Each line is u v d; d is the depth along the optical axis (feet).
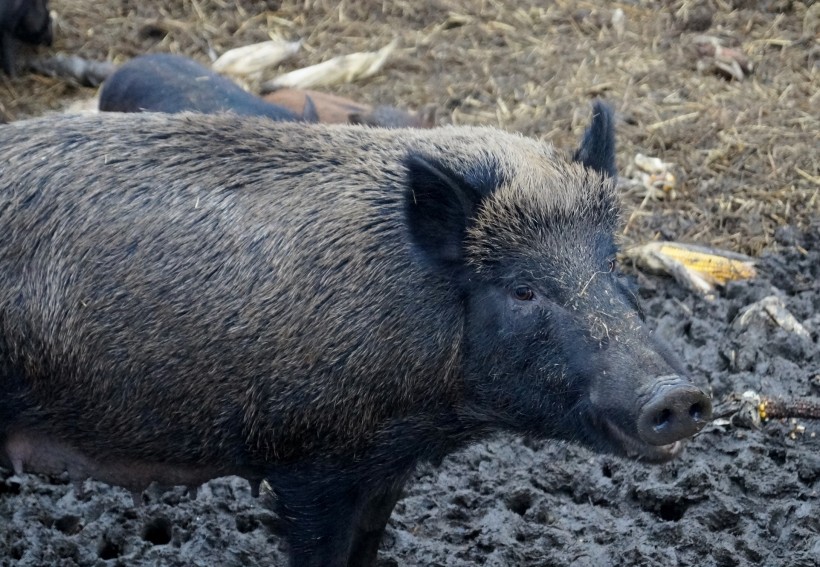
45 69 44.11
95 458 20.86
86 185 19.52
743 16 47.37
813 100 41.68
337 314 19.25
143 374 19.56
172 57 37.45
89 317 19.33
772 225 35.22
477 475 25.96
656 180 36.76
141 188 19.52
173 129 20.17
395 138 20.63
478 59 45.47
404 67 45.06
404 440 20.08
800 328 30.25
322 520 20.76
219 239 19.38
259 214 19.52
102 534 24.56
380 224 19.49
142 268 19.27
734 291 32.24
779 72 43.86
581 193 19.53
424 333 19.29
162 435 20.12
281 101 38.22
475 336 19.31
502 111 41.86
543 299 18.83
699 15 47.01
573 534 24.47
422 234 18.94
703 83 43.11
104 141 19.95
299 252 19.38
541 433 19.67
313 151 20.17
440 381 19.58
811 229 34.71
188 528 24.75
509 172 19.53
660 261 32.73
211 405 19.72
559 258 18.93
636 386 17.58
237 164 19.85
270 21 48.14
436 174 18.40
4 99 42.68
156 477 21.16
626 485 25.50
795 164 37.58
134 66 36.96
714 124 39.83
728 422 27.02
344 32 47.47
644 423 17.31
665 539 24.25
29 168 19.66
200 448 20.26
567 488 25.84
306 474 20.40
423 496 25.52
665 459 18.45
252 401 19.61
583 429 18.79
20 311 19.39
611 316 18.52
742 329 30.55
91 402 19.85
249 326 19.27
